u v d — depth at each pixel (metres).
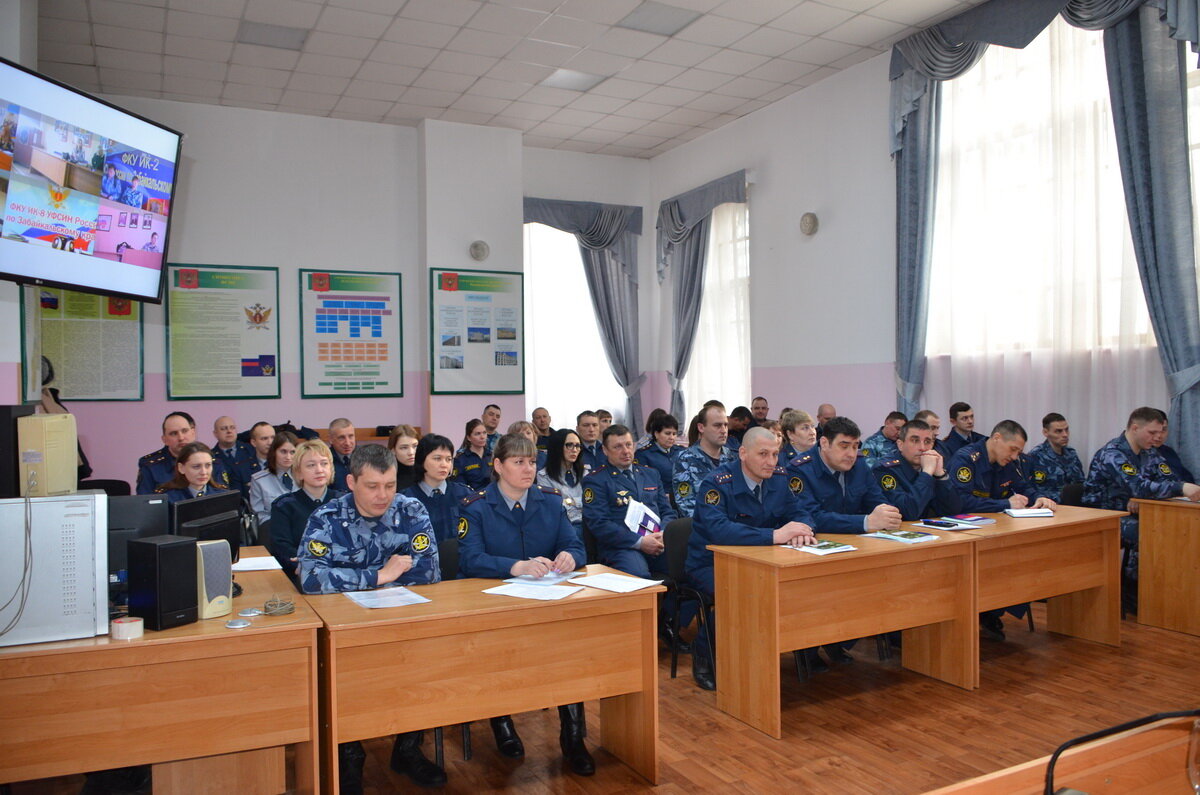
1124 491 4.69
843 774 2.73
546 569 2.86
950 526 3.72
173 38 5.77
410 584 2.82
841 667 3.86
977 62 5.68
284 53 6.05
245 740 2.13
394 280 7.57
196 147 6.92
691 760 2.87
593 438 5.51
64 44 5.82
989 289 5.79
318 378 7.27
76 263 4.46
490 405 7.03
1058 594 3.93
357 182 7.47
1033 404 5.54
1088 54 5.21
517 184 7.89
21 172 4.02
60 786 2.73
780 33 5.98
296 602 2.49
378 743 3.12
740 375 8.00
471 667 2.43
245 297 7.02
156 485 4.81
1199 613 4.23
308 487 3.49
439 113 7.38
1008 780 1.08
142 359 6.66
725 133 8.03
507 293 7.79
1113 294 5.12
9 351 4.54
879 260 6.50
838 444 3.83
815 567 3.10
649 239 9.19
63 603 2.02
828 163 6.92
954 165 5.99
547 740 3.10
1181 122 4.68
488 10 5.48
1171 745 1.17
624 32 5.89
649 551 4.05
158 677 2.05
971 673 3.51
